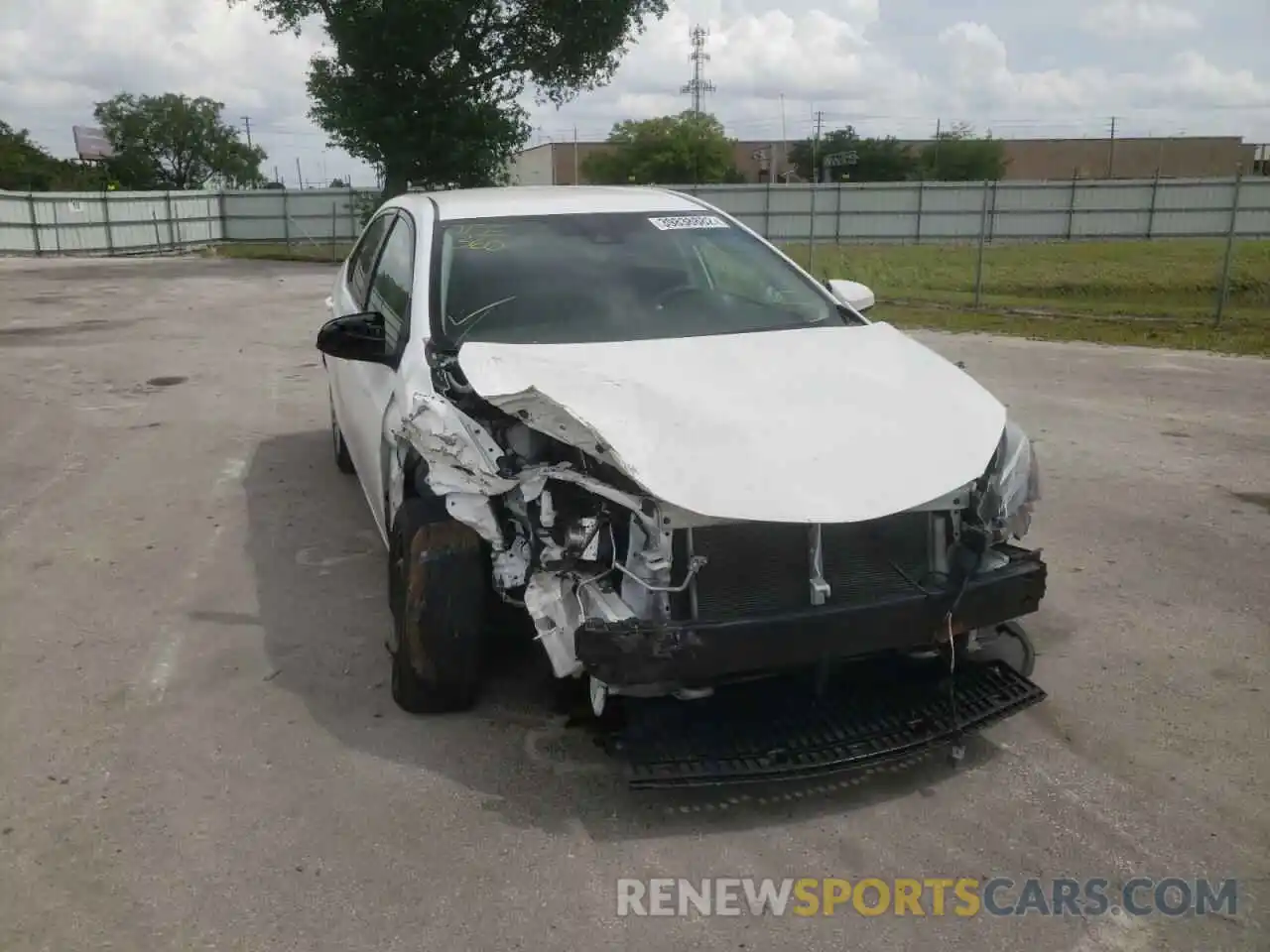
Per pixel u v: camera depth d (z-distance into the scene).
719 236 4.92
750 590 3.13
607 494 3.10
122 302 17.88
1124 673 4.04
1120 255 29.11
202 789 3.34
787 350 3.96
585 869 2.96
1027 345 11.95
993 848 3.03
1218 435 7.53
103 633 4.51
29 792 3.33
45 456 7.40
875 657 3.41
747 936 2.70
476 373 3.53
